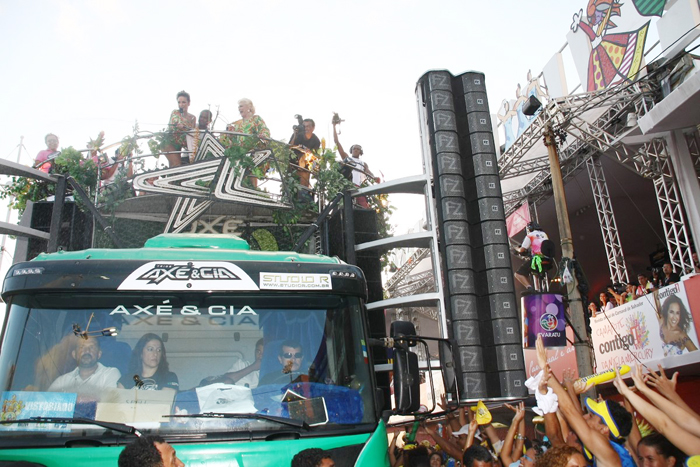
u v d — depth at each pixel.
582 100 13.80
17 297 4.89
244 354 4.87
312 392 4.81
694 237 12.77
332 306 5.25
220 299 5.04
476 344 10.28
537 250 10.67
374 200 13.18
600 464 4.46
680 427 4.17
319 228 11.17
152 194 9.96
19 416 4.40
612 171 17.92
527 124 16.55
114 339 4.77
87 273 4.93
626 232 21.67
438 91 11.43
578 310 10.33
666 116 11.70
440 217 10.92
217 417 4.50
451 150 11.12
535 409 5.48
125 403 4.52
